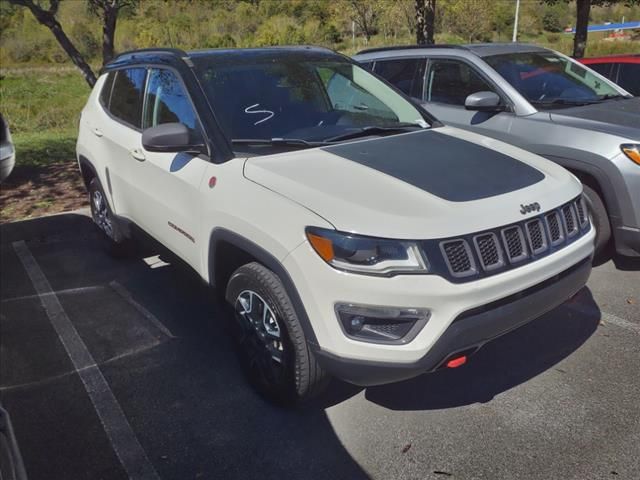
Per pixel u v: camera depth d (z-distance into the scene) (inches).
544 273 113.7
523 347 148.3
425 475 108.5
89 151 204.5
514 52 233.0
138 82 176.2
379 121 155.6
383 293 101.6
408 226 103.3
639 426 117.6
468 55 226.8
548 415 122.5
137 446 119.9
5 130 125.8
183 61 154.3
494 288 105.8
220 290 139.3
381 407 128.0
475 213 108.3
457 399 129.4
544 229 116.3
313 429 122.2
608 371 136.6
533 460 110.3
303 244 107.7
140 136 167.6
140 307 179.2
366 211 106.2
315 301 106.8
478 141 145.2
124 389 138.9
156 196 158.1
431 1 385.1
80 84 991.0
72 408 132.9
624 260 197.0
